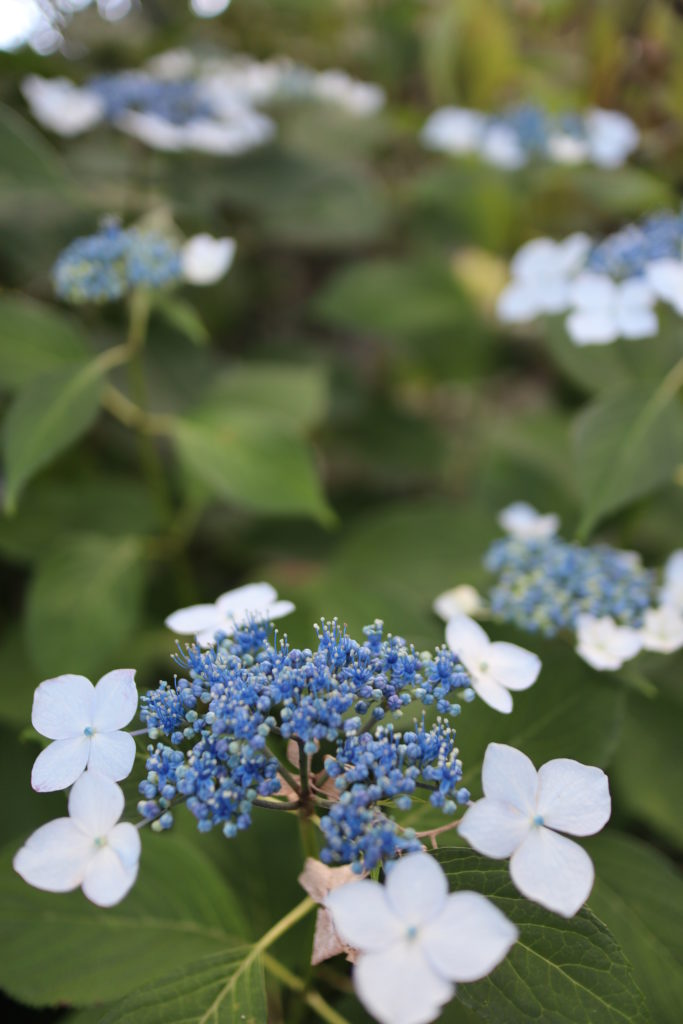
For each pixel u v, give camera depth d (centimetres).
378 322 87
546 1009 40
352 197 94
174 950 48
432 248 100
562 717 48
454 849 42
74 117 80
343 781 39
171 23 101
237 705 40
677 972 47
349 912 37
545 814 40
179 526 73
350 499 93
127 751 40
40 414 59
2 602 85
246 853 52
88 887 39
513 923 41
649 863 49
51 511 75
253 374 82
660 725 58
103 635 64
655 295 62
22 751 62
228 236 95
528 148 86
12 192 75
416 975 36
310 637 58
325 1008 48
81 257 64
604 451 56
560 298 65
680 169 90
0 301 68
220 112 86
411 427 96
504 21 96
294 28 111
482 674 44
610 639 50
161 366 82
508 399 106
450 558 71
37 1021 57
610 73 89
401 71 114
